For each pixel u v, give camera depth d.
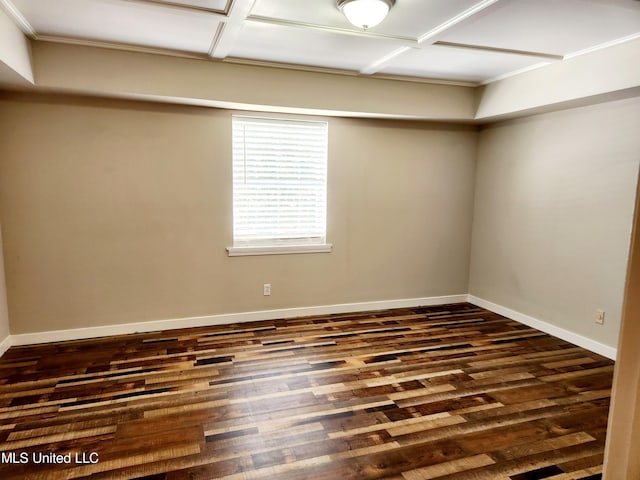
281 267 4.24
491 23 2.61
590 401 2.73
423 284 4.82
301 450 2.20
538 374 3.11
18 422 2.40
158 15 2.53
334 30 2.75
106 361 3.22
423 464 2.11
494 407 2.65
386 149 4.45
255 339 3.72
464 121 4.45
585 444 2.29
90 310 3.67
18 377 2.94
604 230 3.39
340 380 2.98
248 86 3.54
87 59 3.09
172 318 3.93
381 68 3.62
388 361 3.31
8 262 3.39
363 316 4.42
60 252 3.53
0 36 2.41
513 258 4.33
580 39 2.89
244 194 4.03
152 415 2.50
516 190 4.25
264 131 4.00
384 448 2.23
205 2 2.33
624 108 3.22
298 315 4.37
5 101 3.25
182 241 3.87
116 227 3.65
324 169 4.26
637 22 2.58
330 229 4.35
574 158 3.62
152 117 3.63
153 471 2.03
